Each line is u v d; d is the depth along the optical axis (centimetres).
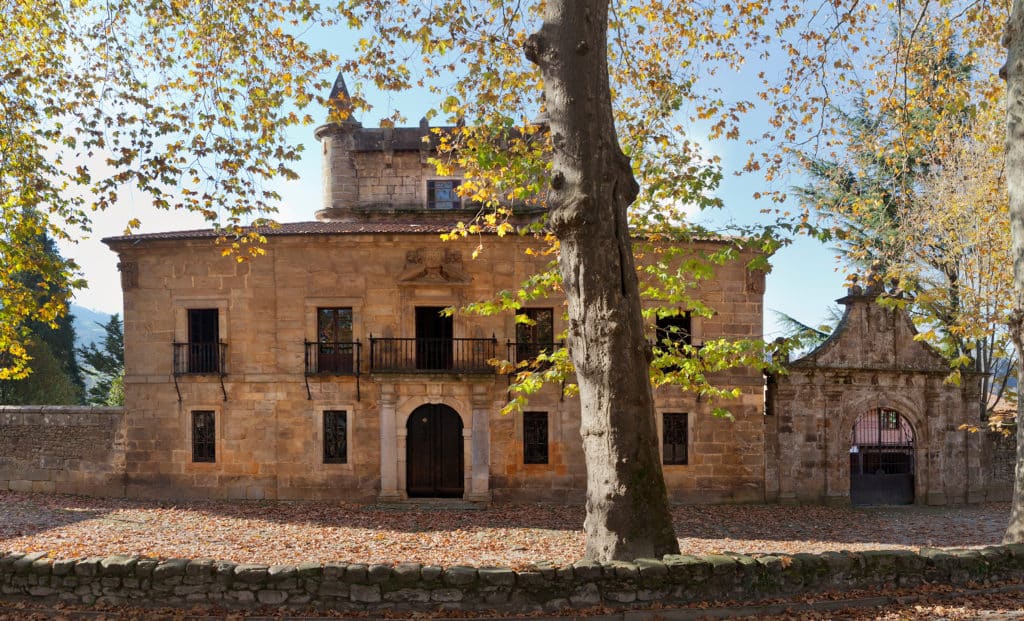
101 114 1316
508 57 1490
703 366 1466
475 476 2091
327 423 2153
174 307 2184
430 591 818
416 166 2508
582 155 947
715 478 2167
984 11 1477
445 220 2436
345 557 1340
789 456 2186
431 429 2194
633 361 940
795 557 873
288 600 823
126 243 2166
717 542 1545
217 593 830
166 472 2164
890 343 2252
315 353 2155
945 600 859
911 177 2123
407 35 1374
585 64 957
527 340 2166
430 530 1672
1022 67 1046
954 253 1925
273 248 2158
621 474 921
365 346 2147
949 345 1727
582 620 803
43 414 2275
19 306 1445
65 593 852
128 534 1600
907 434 2275
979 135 1792
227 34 1346
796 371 2194
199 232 2230
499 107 1505
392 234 2109
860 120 2084
